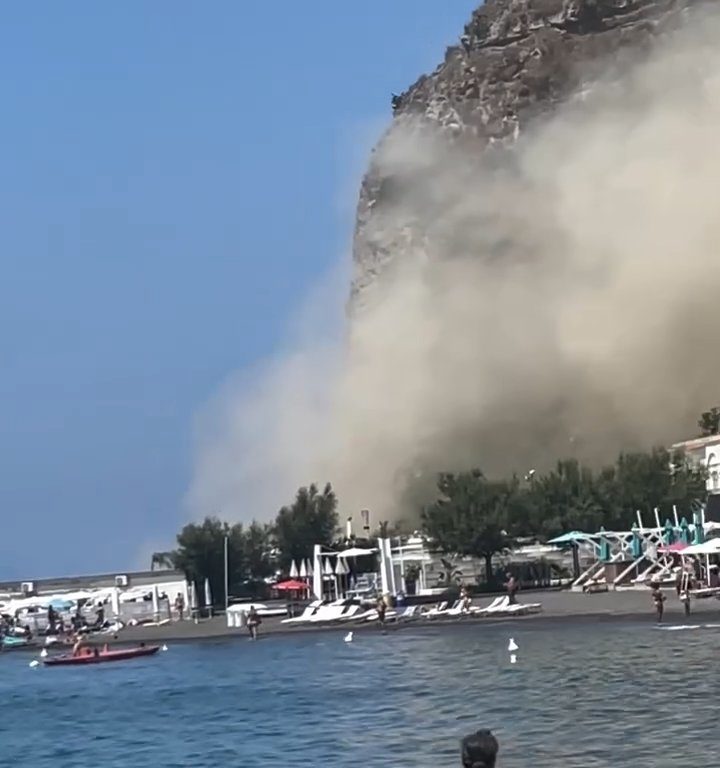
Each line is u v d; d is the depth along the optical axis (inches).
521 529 5088.6
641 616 3545.8
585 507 5083.7
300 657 3474.4
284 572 5935.0
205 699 2731.3
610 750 1619.1
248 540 5979.3
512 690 2330.2
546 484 5187.0
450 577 5162.4
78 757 2074.3
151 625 5196.9
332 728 2076.8
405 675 2765.7
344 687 2642.7
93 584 6796.3
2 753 2198.6
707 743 1626.5
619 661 2613.2
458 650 3184.1
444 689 2450.8
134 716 2561.5
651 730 1749.5
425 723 2022.6
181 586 5890.8
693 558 4192.9
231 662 3548.2
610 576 4635.8
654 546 4488.2
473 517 5029.5
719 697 2011.6
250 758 1850.4
